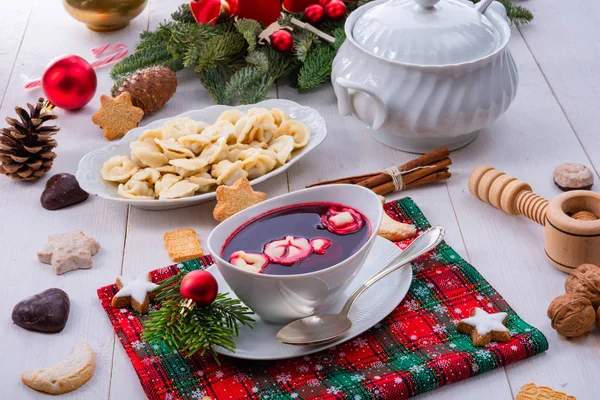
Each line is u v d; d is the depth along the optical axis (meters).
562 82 1.65
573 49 1.73
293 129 1.49
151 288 1.27
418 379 1.17
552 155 1.50
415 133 1.46
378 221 1.22
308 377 1.19
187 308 1.20
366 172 1.47
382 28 1.46
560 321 1.22
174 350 1.21
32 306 1.25
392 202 1.40
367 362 1.20
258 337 1.21
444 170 1.45
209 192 1.42
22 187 1.47
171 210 1.42
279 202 1.25
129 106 1.55
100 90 1.66
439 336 1.22
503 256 1.34
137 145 1.44
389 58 1.44
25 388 1.20
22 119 1.47
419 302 1.26
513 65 1.48
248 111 1.50
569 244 1.28
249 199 1.38
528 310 1.27
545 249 1.31
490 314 1.23
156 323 1.21
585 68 1.68
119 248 1.37
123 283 1.28
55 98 1.59
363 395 1.16
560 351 1.22
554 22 1.80
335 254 1.21
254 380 1.19
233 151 1.45
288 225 1.24
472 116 1.44
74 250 1.34
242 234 1.23
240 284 1.18
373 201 1.24
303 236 1.23
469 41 1.44
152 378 1.19
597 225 1.26
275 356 1.19
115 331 1.25
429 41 1.43
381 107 1.44
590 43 1.74
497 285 1.30
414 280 1.29
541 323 1.25
